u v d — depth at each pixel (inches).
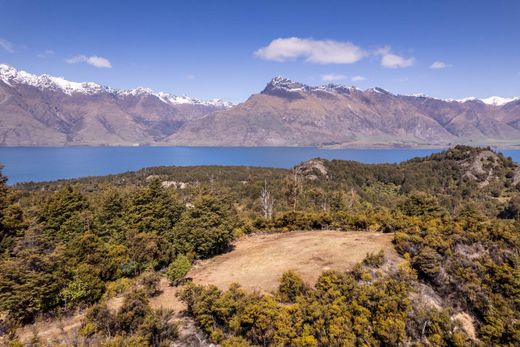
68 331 747.4
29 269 848.3
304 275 949.2
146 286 944.9
